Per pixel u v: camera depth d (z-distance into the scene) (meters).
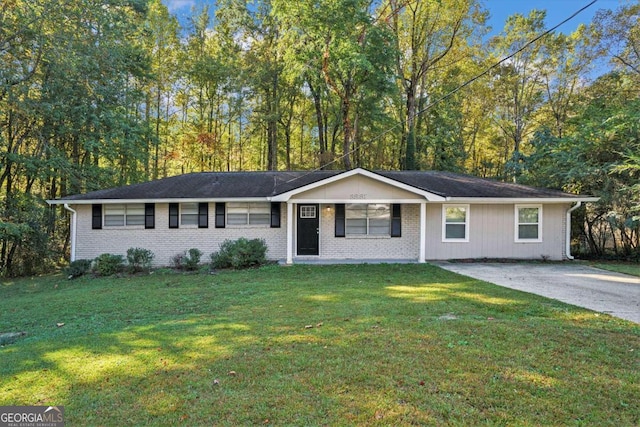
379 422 3.09
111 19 15.84
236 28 25.09
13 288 11.68
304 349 4.73
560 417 3.15
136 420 3.20
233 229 14.15
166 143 27.17
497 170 31.23
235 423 3.12
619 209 13.67
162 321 6.49
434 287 8.93
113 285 10.70
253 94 26.08
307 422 3.11
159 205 14.03
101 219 13.94
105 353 4.79
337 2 18.69
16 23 13.64
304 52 20.50
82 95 15.96
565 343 4.83
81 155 18.92
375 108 23.45
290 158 30.98
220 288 9.52
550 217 14.38
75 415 3.30
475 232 14.33
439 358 4.36
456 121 28.73
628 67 19.58
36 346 5.20
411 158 25.39
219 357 4.54
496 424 3.05
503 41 26.33
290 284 9.69
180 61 25.77
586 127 15.36
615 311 6.55
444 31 25.28
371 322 5.89
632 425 3.04
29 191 16.69
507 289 8.53
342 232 14.40
